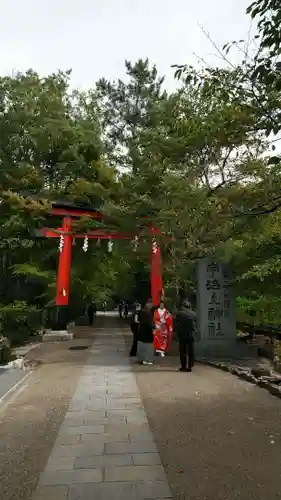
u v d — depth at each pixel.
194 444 5.35
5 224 20.41
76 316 32.78
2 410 7.28
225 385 9.18
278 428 5.96
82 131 23.84
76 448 5.25
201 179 7.18
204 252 8.26
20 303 20.59
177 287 18.38
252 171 6.88
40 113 24.84
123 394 8.41
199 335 14.67
